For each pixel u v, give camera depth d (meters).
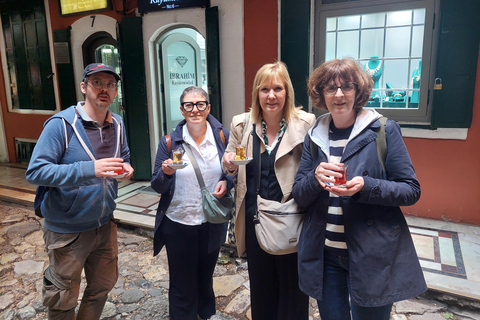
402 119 3.80
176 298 2.27
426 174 3.73
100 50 5.93
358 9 3.72
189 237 2.23
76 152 1.94
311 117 1.95
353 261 1.57
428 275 2.80
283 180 1.90
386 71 3.79
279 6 3.97
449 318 2.55
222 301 2.84
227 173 2.18
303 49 3.88
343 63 1.59
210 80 4.53
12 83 6.80
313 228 1.70
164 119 5.43
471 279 2.73
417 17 3.55
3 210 4.84
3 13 6.43
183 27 4.91
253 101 1.99
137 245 3.80
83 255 2.05
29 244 3.89
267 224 1.88
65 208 1.94
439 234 3.43
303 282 1.73
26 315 2.70
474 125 3.46
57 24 5.80
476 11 3.24
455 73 3.40
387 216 1.56
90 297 2.25
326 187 1.50
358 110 1.67
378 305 1.52
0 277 3.25
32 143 6.80
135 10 5.05
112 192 2.10
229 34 4.33
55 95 6.20
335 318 1.71
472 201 3.58
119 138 2.15
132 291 2.97
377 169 1.56
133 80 5.18
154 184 2.18
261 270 2.02
